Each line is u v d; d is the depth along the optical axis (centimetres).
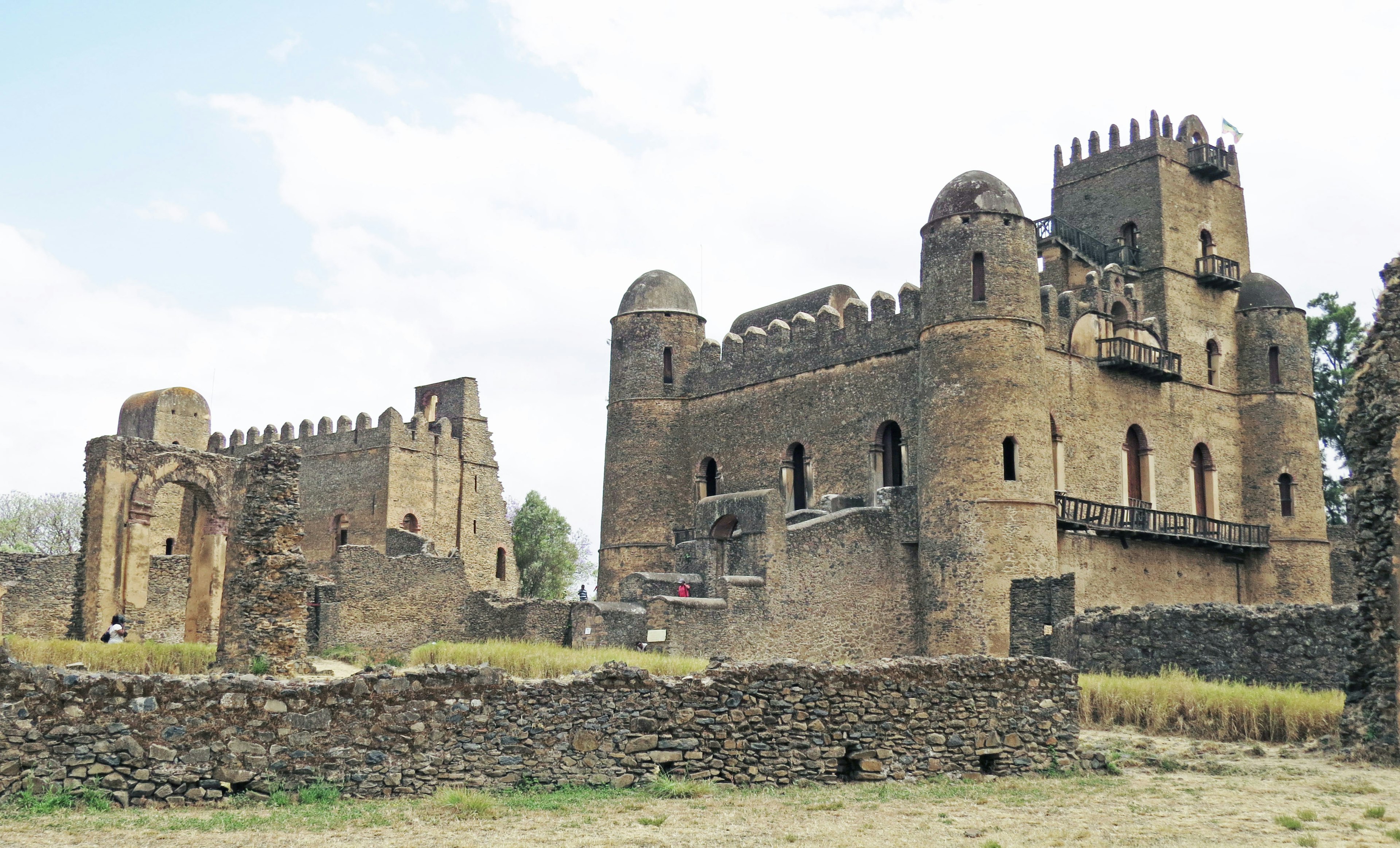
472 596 4503
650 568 5091
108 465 3559
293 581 2678
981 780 1798
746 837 1383
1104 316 4703
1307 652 2488
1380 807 1558
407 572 4428
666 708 1705
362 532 6375
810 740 1753
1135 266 5172
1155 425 4847
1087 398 4566
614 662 1723
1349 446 2120
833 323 4809
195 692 1526
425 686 1625
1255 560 5122
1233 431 5203
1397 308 2088
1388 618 1988
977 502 4006
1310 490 5153
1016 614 3753
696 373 5275
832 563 4156
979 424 4047
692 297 5394
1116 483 4622
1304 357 5262
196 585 3738
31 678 1477
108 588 3516
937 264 4209
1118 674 2688
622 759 1677
